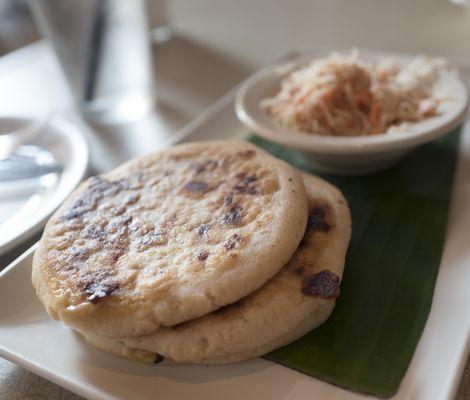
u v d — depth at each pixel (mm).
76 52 421
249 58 541
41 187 352
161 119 448
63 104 486
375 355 242
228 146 314
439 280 271
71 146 380
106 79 440
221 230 259
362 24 575
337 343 248
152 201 282
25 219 321
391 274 277
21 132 404
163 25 623
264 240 250
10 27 853
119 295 240
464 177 335
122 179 301
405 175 342
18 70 578
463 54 488
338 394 232
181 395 235
